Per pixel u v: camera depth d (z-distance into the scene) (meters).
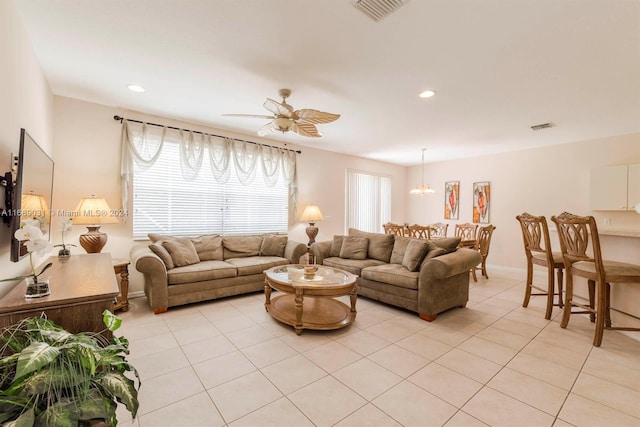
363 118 3.97
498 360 2.30
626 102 3.33
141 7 1.90
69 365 1.03
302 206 5.70
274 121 3.07
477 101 3.37
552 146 5.35
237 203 4.83
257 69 2.70
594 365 2.22
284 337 2.69
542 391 1.91
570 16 1.92
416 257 3.49
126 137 3.76
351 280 3.02
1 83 1.65
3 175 1.71
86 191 3.54
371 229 7.02
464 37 2.17
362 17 1.97
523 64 2.54
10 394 0.97
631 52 2.33
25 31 2.11
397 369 2.16
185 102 3.53
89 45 2.35
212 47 2.36
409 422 1.62
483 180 6.32
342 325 2.80
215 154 4.51
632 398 1.83
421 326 2.99
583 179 4.98
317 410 1.71
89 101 3.54
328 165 6.12
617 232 2.95
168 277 3.33
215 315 3.23
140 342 2.56
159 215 4.09
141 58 2.54
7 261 1.75
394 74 2.75
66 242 3.41
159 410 1.70
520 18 1.95
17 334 1.15
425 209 7.48
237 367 2.17
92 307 1.44
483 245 5.03
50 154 3.21
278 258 4.39
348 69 2.67
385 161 7.21
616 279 2.50
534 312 3.41
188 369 2.14
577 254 2.78
